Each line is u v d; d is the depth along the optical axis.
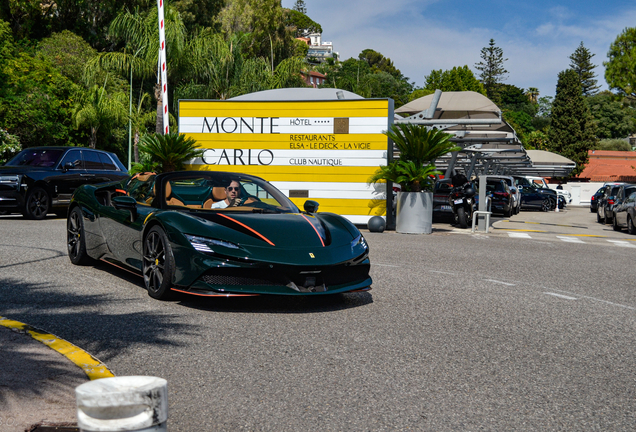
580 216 26.61
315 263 4.66
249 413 2.74
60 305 4.75
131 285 5.68
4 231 9.73
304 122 13.38
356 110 13.13
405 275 6.88
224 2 45.12
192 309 4.78
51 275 6.02
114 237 5.88
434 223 16.86
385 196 13.08
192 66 27.33
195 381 3.15
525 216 24.52
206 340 3.92
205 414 2.71
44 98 22.78
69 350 3.52
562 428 2.67
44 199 12.41
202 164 13.80
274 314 4.72
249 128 13.62
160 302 4.99
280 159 13.52
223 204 5.64
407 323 4.57
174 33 25.59
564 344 4.12
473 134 18.59
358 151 13.16
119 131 29.44
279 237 4.84
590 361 3.74
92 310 4.62
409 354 3.75
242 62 32.03
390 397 2.99
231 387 3.07
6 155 18.52
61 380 2.99
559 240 12.49
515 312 5.11
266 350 3.74
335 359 3.60
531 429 2.65
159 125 26.20
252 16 50.22
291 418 2.69
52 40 31.38
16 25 36.28
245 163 13.67
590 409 2.91
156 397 1.35
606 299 5.90
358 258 5.01
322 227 5.26
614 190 20.70
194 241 4.67
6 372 3.06
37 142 22.72
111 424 1.32
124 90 29.06
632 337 4.39
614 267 8.38
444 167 27.69
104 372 3.16
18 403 2.67
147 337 3.93
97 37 39.16
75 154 13.21
